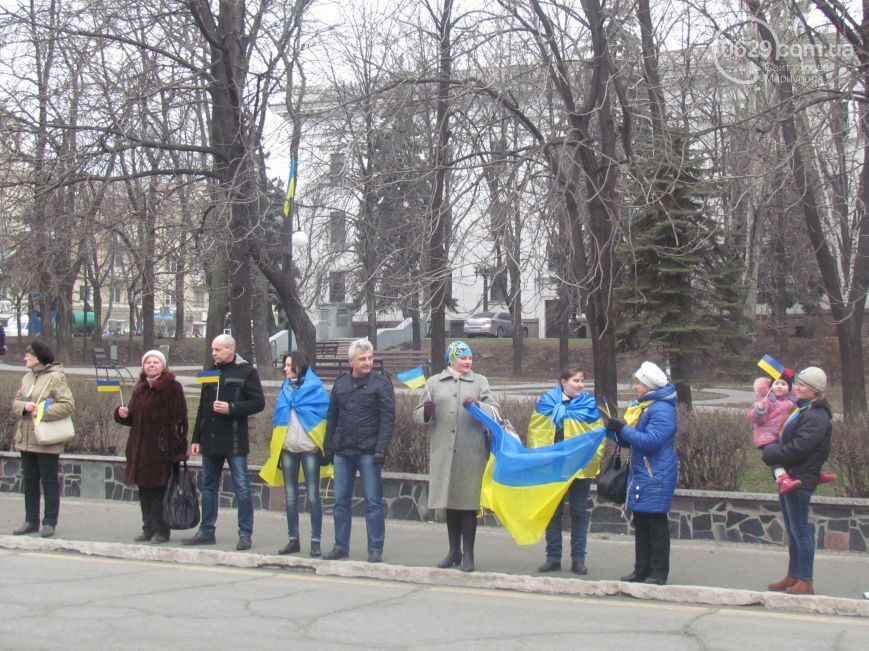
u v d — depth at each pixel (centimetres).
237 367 1005
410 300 1308
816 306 3359
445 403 884
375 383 941
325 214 1558
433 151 1347
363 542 1054
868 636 671
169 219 1523
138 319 6028
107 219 1466
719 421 1171
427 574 870
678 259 1739
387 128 1355
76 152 1400
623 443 851
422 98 1350
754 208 1551
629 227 1369
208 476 1027
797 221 2548
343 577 892
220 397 995
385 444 927
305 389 987
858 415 1197
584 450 880
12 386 1602
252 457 1427
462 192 1264
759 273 2788
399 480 1198
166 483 1015
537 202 1230
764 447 816
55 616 696
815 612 755
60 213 1451
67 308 2817
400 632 667
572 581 827
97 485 1354
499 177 1252
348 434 935
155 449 1011
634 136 1628
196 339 5066
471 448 883
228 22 1536
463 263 1252
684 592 793
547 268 1354
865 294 1536
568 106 1311
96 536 1071
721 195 1664
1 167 1384
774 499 1038
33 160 1395
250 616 711
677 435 1159
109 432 1457
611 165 1292
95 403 1477
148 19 1456
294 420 983
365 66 1841
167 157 1798
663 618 726
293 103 1705
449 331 5241
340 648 617
